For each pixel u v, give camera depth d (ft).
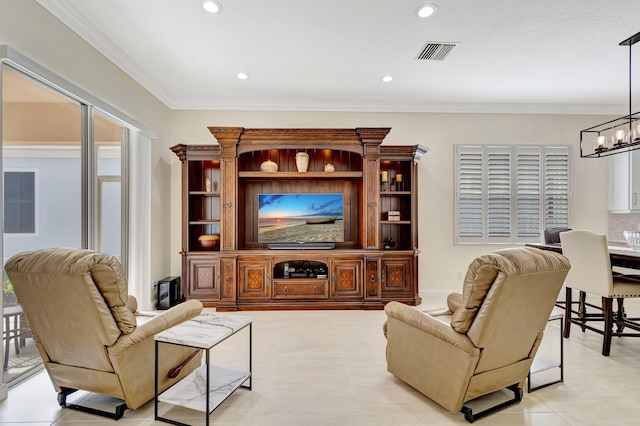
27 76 7.70
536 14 8.77
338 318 12.38
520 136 15.89
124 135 11.88
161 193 14.32
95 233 10.02
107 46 10.07
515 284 5.60
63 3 8.18
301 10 8.58
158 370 6.53
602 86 13.61
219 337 5.99
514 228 15.67
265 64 11.64
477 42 10.21
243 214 15.01
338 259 13.53
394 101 15.26
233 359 8.81
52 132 8.64
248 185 15.16
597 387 7.44
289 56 11.07
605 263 9.10
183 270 13.84
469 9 8.56
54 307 5.87
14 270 5.82
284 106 15.33
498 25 9.29
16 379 7.60
